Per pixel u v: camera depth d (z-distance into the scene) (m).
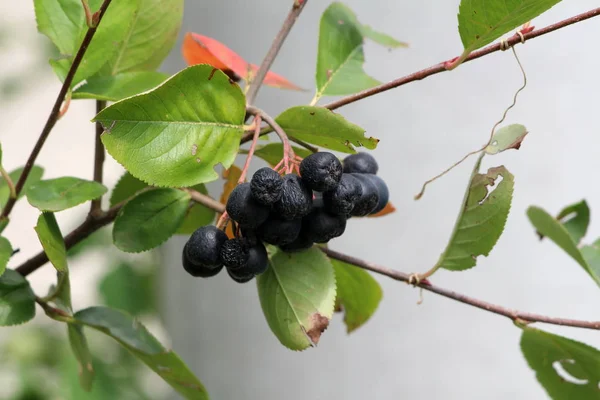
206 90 0.41
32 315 0.45
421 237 0.72
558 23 0.42
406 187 0.72
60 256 0.43
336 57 0.48
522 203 0.68
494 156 0.69
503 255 0.70
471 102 0.69
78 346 0.46
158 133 0.41
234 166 0.47
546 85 0.66
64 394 0.70
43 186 0.44
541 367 0.48
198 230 0.42
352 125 0.41
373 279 0.48
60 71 0.44
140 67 0.47
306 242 0.42
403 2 0.69
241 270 0.42
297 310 0.44
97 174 0.46
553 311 0.69
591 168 0.66
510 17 0.42
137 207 0.45
